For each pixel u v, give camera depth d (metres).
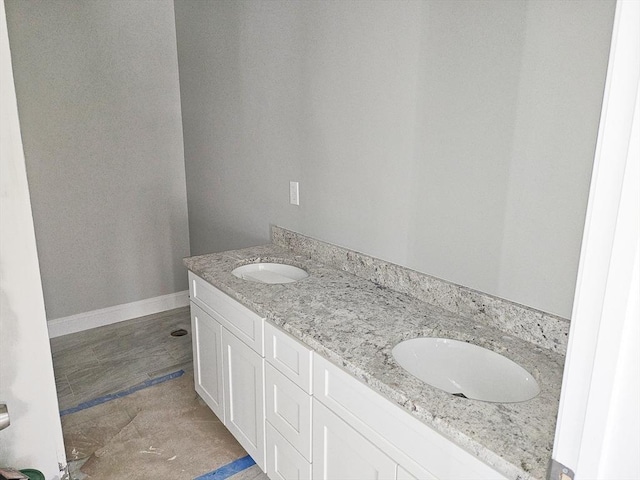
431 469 1.18
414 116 1.80
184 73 3.48
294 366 1.66
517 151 1.49
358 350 1.44
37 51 3.03
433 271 1.84
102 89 3.30
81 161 3.32
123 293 3.69
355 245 2.19
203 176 3.48
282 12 2.37
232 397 2.16
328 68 2.16
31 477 1.22
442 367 1.57
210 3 2.98
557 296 1.45
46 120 3.14
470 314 1.69
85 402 2.63
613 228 0.58
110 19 3.24
